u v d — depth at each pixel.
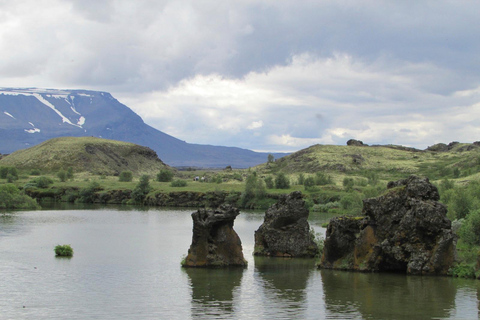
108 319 39.50
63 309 42.22
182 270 58.56
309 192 195.50
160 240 88.69
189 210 169.88
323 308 42.12
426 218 51.94
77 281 53.09
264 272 56.69
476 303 43.09
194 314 40.78
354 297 45.38
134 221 127.19
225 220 60.56
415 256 52.75
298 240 67.69
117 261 65.75
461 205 89.44
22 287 50.47
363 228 55.91
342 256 58.16
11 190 170.00
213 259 59.84
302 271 56.97
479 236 63.44
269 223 68.62
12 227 107.69
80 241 86.62
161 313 41.09
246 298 45.69
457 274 52.00
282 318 39.56
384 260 54.88
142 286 50.62
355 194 157.12
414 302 43.50
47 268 60.47
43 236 92.94
